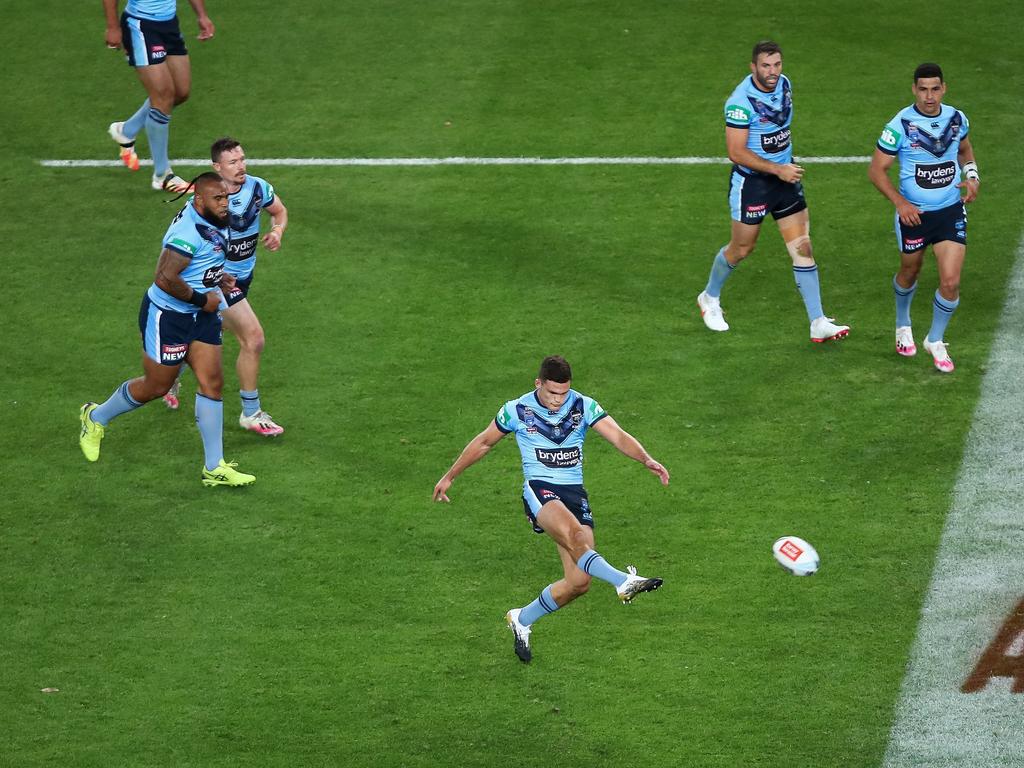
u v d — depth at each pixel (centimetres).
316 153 5466
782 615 3209
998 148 5356
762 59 4041
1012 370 4125
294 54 6253
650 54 6191
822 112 5669
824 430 3878
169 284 3438
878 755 2812
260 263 4769
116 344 4328
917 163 3928
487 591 3322
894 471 3700
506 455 3838
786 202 4147
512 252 4822
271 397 4088
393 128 5644
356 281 4666
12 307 4525
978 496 3588
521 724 2925
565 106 5784
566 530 2972
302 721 2938
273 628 3209
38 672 3080
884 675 3023
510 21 6519
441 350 4291
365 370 4200
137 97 5903
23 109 5809
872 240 4862
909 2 6612
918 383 4081
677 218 5009
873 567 3350
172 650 3144
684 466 3747
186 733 2905
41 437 3909
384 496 3662
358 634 3188
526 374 4153
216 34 6425
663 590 3303
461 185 5244
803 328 4388
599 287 4619
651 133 5562
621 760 2823
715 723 2911
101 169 5394
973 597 3238
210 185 3428
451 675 3066
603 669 3075
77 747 2869
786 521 3522
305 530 3538
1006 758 2786
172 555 3453
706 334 4356
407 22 6538
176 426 4006
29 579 3372
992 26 6350
